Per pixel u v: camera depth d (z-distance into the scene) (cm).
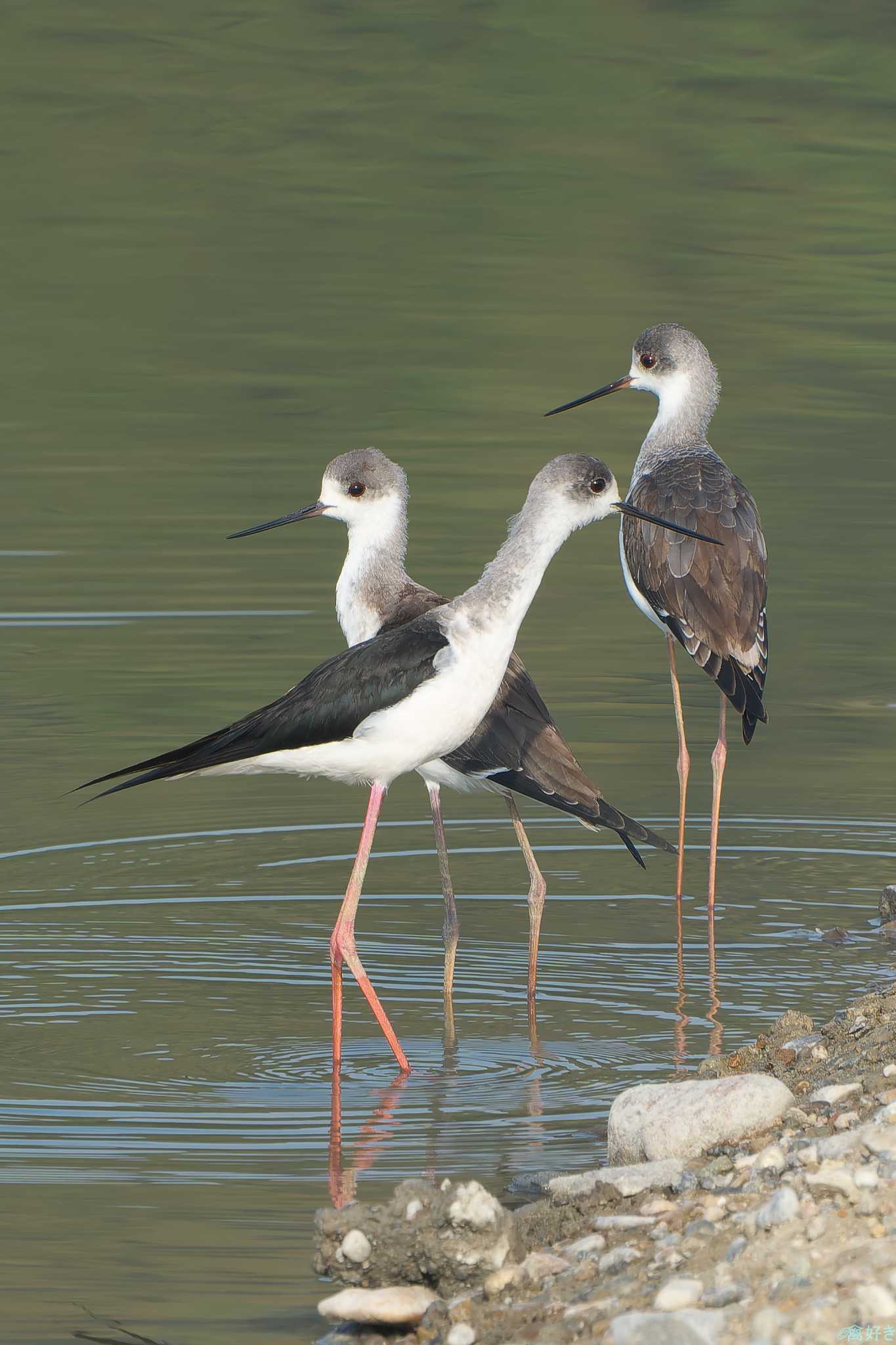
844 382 2530
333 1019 1012
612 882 1287
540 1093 959
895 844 1343
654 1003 1081
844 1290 650
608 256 3038
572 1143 895
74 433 2306
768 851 1332
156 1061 994
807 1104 839
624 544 1369
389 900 1243
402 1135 907
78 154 3403
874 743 1530
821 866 1305
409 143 3494
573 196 3288
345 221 3173
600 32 3991
